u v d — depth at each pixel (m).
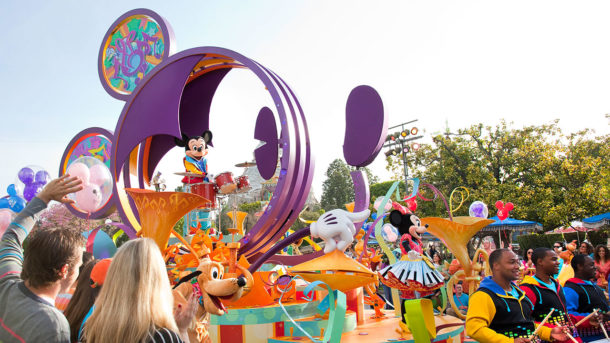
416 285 5.93
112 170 8.62
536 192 28.47
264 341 6.24
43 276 2.63
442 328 6.75
